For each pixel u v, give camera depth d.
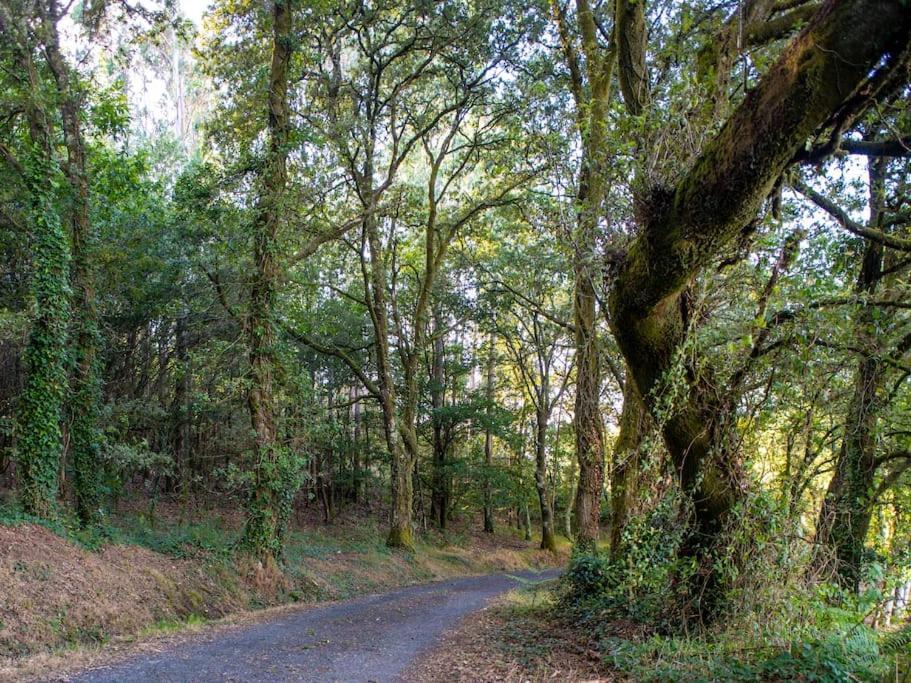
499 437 29.80
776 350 6.84
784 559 6.05
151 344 20.84
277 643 9.02
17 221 14.30
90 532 12.76
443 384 29.41
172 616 11.57
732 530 6.47
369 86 20.75
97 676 6.77
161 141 26.58
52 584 10.05
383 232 24.38
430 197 22.91
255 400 15.16
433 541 26.97
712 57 7.64
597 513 12.93
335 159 18.92
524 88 15.80
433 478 29.58
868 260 9.59
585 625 8.63
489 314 26.09
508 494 30.52
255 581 14.59
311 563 18.05
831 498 7.79
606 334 16.41
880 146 5.96
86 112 15.76
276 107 15.79
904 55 3.86
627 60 9.41
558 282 19.33
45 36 13.20
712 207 4.72
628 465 9.77
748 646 5.56
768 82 4.13
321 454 25.16
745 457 6.70
